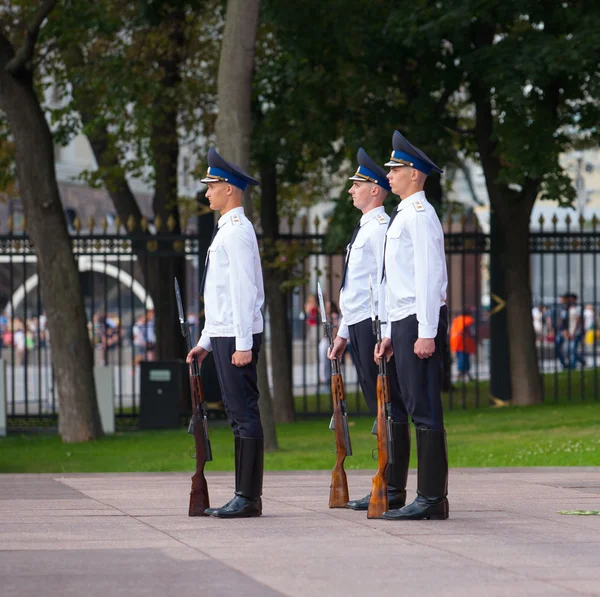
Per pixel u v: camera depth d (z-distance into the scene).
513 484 21.53
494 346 44.66
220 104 31.48
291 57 41.09
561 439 31.30
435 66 41.66
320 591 11.38
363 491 20.61
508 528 15.35
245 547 13.90
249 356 16.56
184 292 46.28
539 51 38.03
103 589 11.48
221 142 31.45
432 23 37.66
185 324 17.05
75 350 36.94
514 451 28.86
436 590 11.44
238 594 11.25
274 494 20.12
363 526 15.59
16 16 43.53
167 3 41.78
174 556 13.29
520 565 12.70
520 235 43.91
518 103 37.88
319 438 35.88
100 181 50.59
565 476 23.14
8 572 12.35
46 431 40.03
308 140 41.88
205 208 41.88
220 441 35.38
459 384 55.44
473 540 14.35
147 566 12.68
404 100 43.72
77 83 45.00
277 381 43.22
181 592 11.34
